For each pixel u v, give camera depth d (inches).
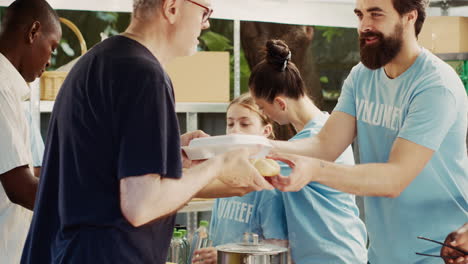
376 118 82.3
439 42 131.0
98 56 55.1
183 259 106.7
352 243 88.3
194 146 67.5
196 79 137.8
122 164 51.4
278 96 92.5
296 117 94.3
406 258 82.6
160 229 57.1
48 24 90.7
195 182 55.6
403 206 81.0
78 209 54.0
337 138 87.9
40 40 90.0
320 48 181.9
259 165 69.3
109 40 56.6
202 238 100.7
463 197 81.0
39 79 127.1
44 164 59.0
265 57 94.3
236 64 146.1
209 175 57.3
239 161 60.9
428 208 80.4
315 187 88.0
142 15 56.9
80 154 54.4
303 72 168.6
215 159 58.8
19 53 88.7
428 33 131.3
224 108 140.0
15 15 88.5
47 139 59.7
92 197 53.9
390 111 80.3
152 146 51.5
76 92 55.4
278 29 165.9
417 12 76.3
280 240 88.6
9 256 89.0
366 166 74.5
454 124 78.7
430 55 78.2
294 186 71.4
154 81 52.6
